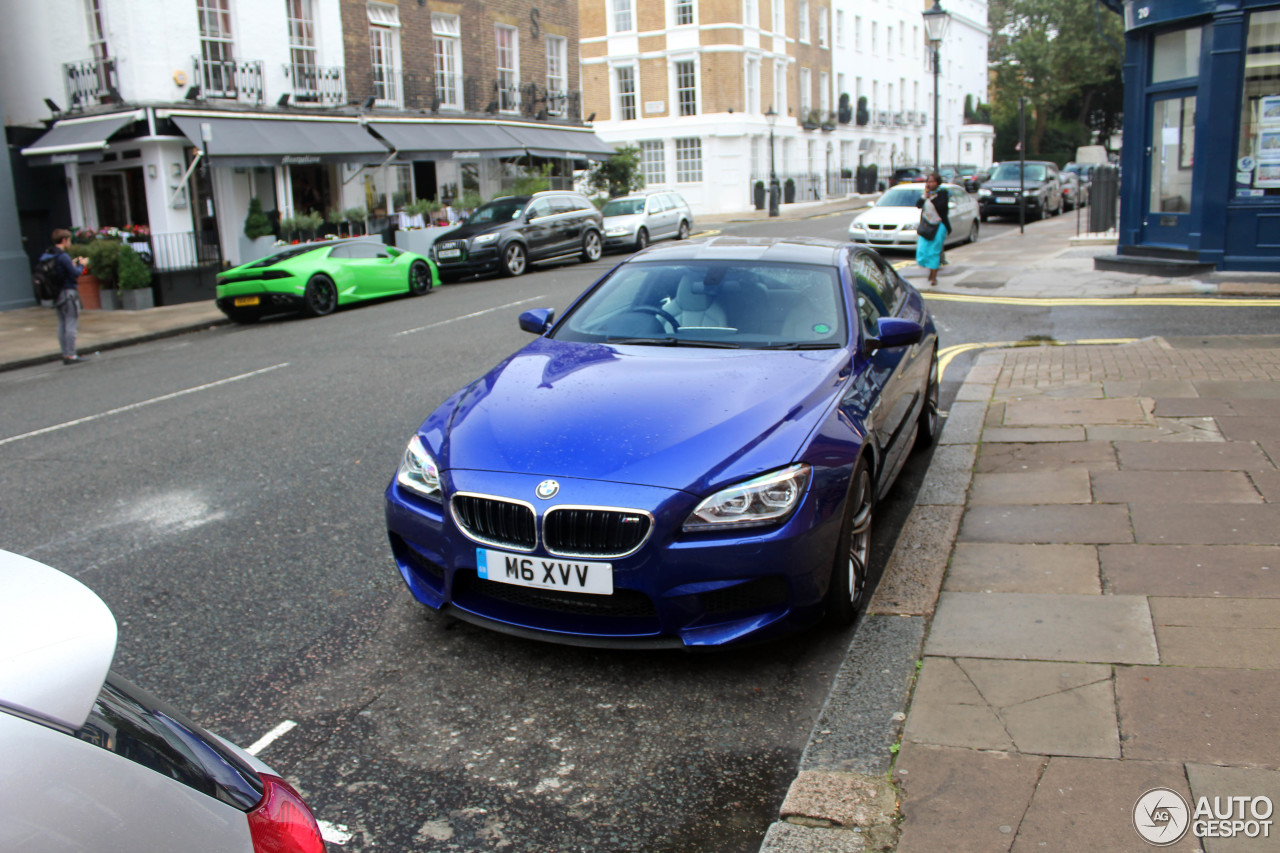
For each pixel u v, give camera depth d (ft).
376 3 74.02
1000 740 9.48
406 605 14.06
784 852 8.27
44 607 4.66
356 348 38.11
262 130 63.16
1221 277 39.81
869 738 9.89
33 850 3.81
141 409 29.04
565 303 48.55
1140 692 10.09
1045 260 52.65
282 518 18.03
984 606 12.41
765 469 11.30
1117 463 17.34
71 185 64.54
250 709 11.39
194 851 4.32
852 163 165.48
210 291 61.77
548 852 8.77
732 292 16.10
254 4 64.59
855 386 13.76
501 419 12.67
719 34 126.41
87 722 4.27
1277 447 17.39
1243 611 11.60
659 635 11.25
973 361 29.14
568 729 10.76
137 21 57.98
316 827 5.16
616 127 134.31
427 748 10.48
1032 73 210.18
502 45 88.89
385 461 21.43
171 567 15.88
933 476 17.60
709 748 10.30
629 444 11.67
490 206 69.97
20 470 22.66
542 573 11.19
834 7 155.94
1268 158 39.37
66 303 42.04
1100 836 8.04
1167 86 42.06
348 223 71.20
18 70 64.23
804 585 11.39
